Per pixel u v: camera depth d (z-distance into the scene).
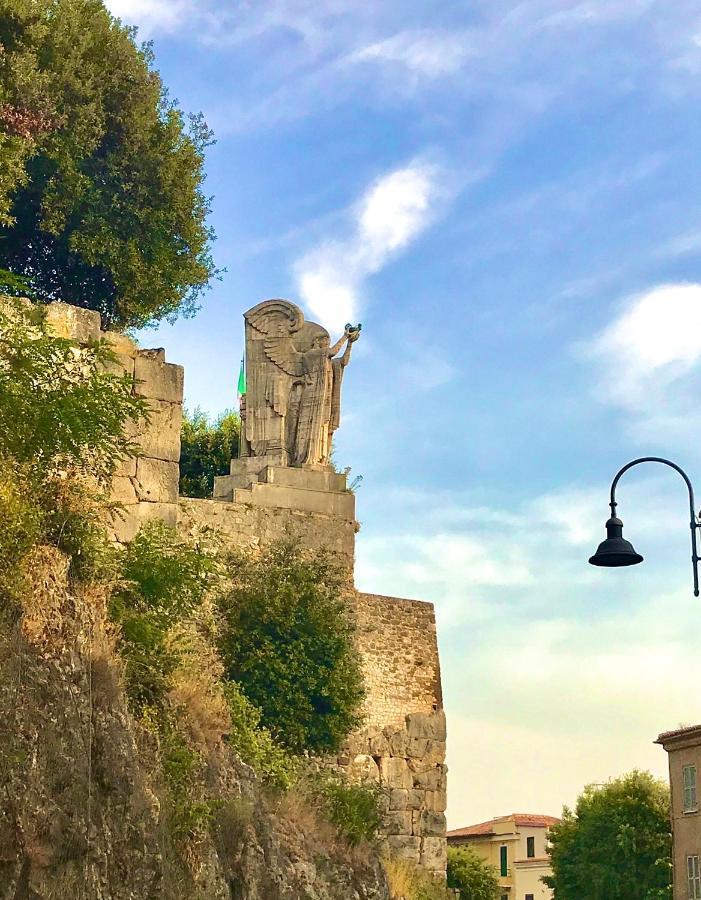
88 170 33.75
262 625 27.83
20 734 13.18
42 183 32.59
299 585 28.45
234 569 28.45
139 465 18.55
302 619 28.16
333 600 28.95
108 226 33.38
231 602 27.89
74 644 14.74
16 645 13.70
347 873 21.52
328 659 28.09
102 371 18.17
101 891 13.50
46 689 13.84
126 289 33.81
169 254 34.47
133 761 14.88
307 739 27.89
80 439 15.36
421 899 28.91
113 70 34.62
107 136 34.47
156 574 17.25
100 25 34.72
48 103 31.89
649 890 59.94
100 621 15.89
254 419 32.34
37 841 12.86
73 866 13.16
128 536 18.14
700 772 52.38
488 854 90.12
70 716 13.96
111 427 15.68
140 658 16.97
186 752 16.62
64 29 33.62
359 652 30.31
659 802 61.81
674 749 54.06
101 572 16.58
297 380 32.50
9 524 14.52
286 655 27.69
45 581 14.95
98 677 15.10
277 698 27.42
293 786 22.48
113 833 14.09
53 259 33.94
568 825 64.25
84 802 13.64
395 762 31.38
